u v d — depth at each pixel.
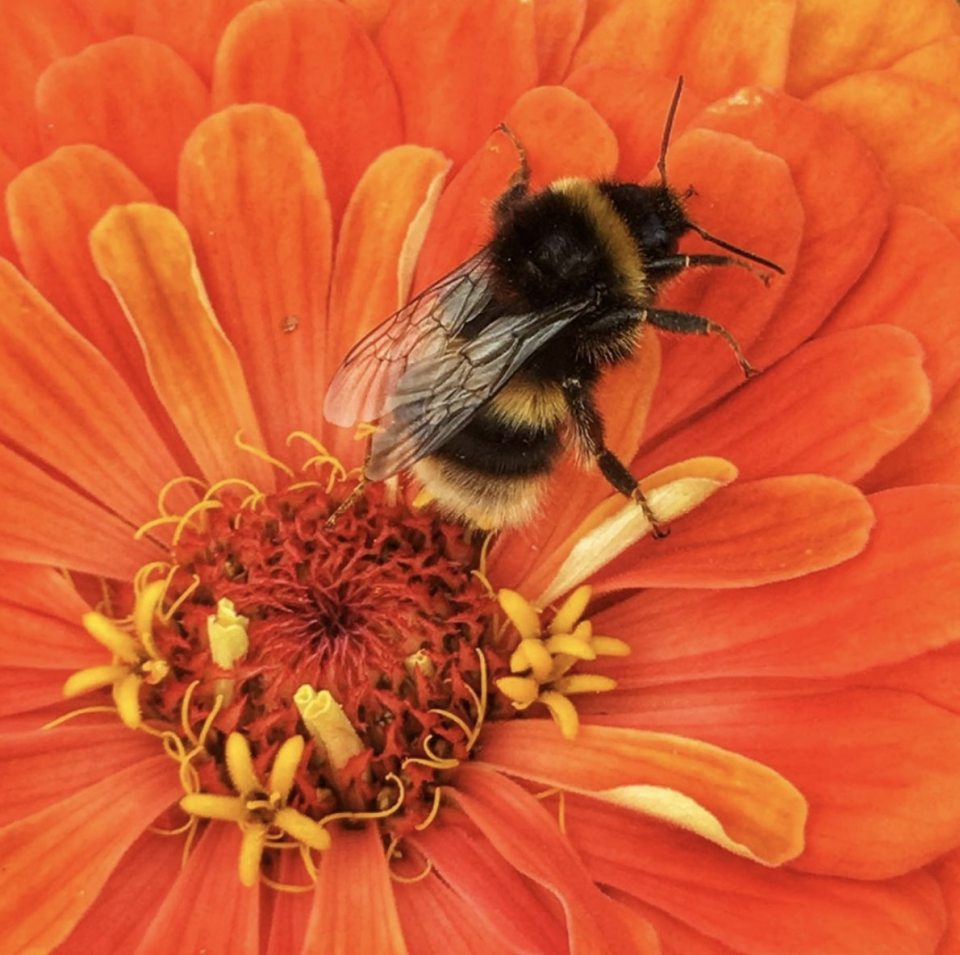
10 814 0.12
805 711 0.12
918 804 0.12
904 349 0.12
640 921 0.12
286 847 0.12
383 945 0.12
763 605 0.12
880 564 0.12
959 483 0.12
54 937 0.12
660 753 0.12
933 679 0.12
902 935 0.12
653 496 0.12
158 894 0.12
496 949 0.12
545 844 0.12
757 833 0.12
